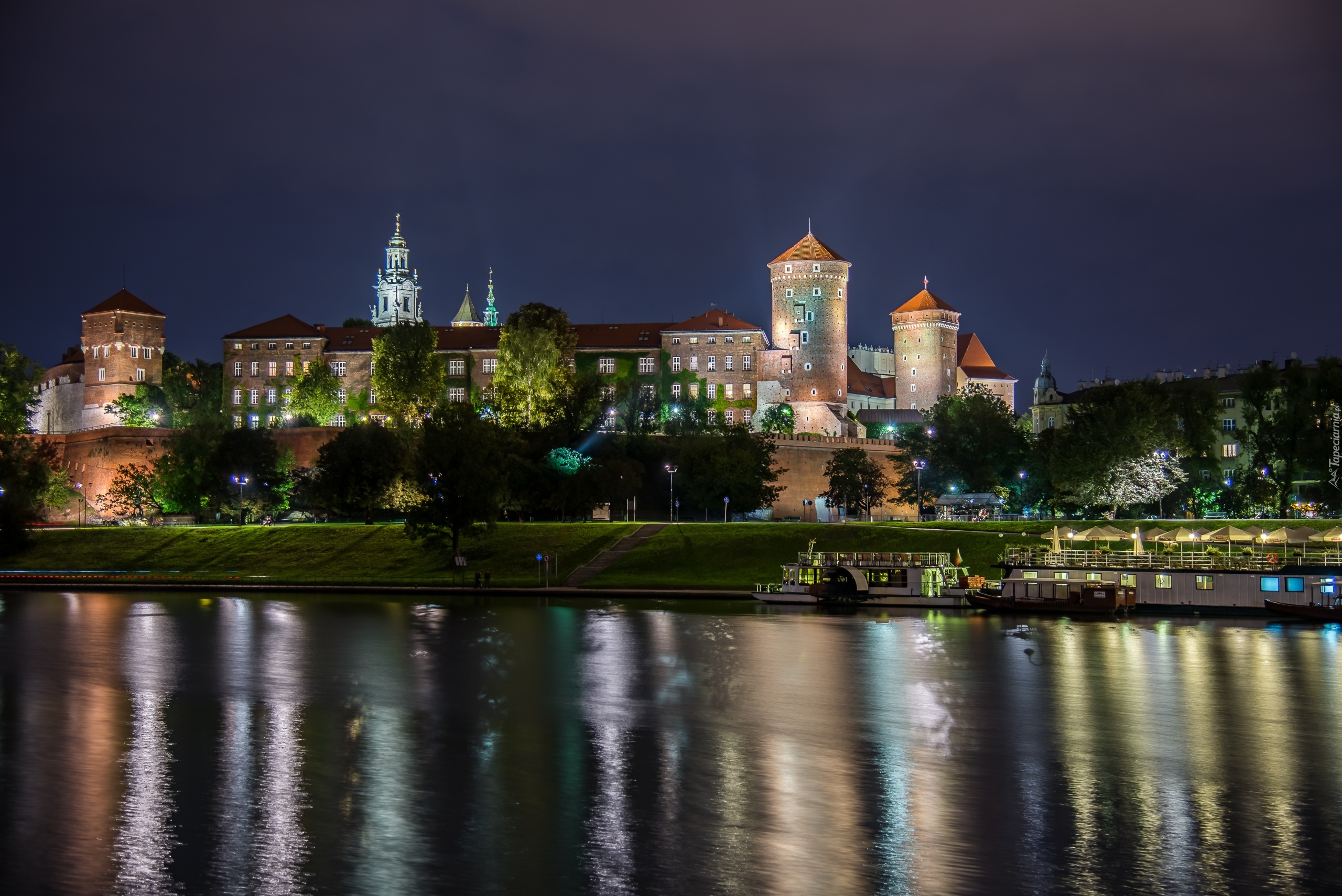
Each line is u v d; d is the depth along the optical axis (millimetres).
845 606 118125
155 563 153875
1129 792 55531
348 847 48344
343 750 62469
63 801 53906
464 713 70938
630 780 57188
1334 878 45594
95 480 197375
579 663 86125
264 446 178375
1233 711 70625
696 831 50094
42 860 47062
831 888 44469
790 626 104250
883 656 88438
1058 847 48469
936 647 92188
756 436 183875
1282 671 82062
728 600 122812
